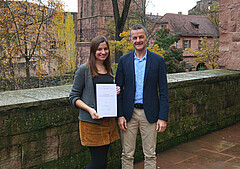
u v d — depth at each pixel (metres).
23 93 2.51
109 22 32.94
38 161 2.29
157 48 11.66
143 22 22.45
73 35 30.11
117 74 2.44
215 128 4.53
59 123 2.41
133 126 2.42
